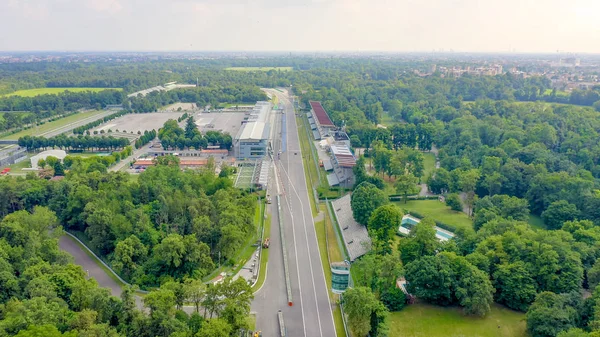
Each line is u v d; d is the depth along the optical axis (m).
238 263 171.25
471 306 128.62
